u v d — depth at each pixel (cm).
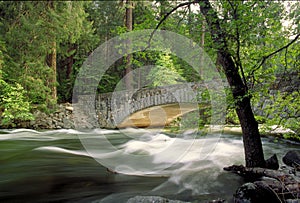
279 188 327
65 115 1212
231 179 423
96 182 411
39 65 1098
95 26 1823
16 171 475
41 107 1127
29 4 1119
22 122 1116
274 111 454
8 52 1073
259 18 328
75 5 1291
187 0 443
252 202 308
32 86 1077
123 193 368
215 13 366
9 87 995
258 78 401
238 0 332
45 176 445
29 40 1100
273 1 338
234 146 681
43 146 720
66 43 1569
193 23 395
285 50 382
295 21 321
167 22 465
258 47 388
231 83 404
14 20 1146
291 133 467
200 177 429
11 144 750
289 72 400
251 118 426
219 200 318
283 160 523
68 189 383
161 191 373
